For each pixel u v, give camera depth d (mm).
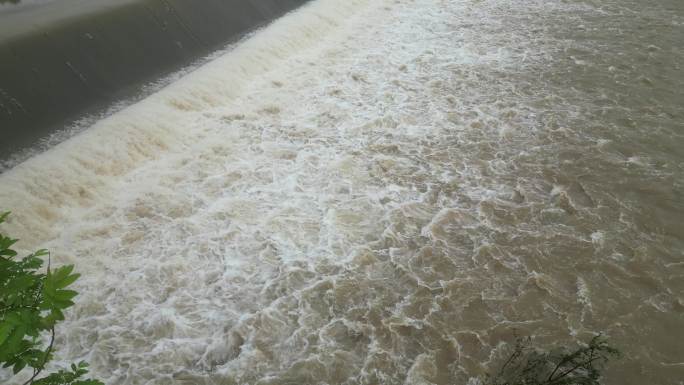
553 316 8195
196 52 15266
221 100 13609
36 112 11508
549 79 14961
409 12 20016
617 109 13445
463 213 10258
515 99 14039
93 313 8219
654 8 19406
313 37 17578
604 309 8273
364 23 19062
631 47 16594
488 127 12875
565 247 9422
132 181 10812
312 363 7562
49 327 2432
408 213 10273
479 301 8477
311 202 10570
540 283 8734
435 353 7699
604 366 7379
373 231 9867
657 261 9086
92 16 13438
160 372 7434
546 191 10797
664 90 14219
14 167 10266
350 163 11688
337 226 9961
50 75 12078
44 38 12375
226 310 8336
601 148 11984
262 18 17922
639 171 11227
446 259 9258
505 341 7828
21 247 8914
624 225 9867
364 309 8383
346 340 7902
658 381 7250
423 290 8688
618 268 8969
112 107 12523
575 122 12961
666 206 10273
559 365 6902
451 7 20391
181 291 8633
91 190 10297
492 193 10766
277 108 13648
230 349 7797
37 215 9422
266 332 8000
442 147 12188
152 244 9477
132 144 11320
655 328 7965
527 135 12547
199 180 11078
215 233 9750
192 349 7746
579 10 19594
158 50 14391
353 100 14094
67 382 2729
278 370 7480
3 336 2201
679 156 11680
